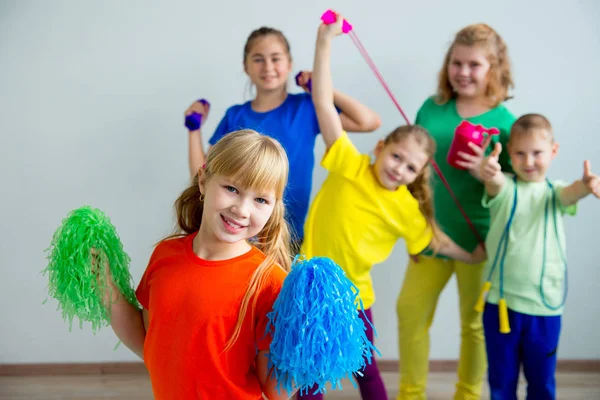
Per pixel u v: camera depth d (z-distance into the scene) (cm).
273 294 100
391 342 225
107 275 106
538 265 170
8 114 206
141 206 213
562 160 215
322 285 89
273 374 100
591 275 222
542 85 211
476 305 175
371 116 189
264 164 98
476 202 187
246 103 193
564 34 209
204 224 105
